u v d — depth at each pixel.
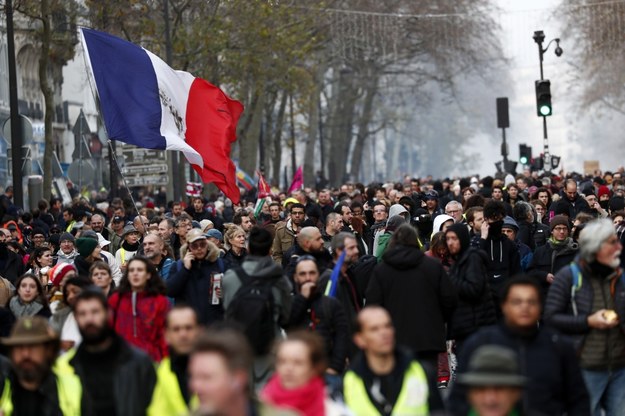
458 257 27.75
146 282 24.47
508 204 46.09
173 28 80.81
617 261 22.44
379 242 36.16
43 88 64.38
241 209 50.19
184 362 19.92
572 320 22.25
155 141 37.03
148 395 19.70
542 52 82.00
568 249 30.69
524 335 18.78
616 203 43.44
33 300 28.48
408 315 26.12
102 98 36.75
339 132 147.75
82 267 33.62
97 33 36.81
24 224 52.66
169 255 34.75
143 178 75.75
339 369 24.28
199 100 38.47
